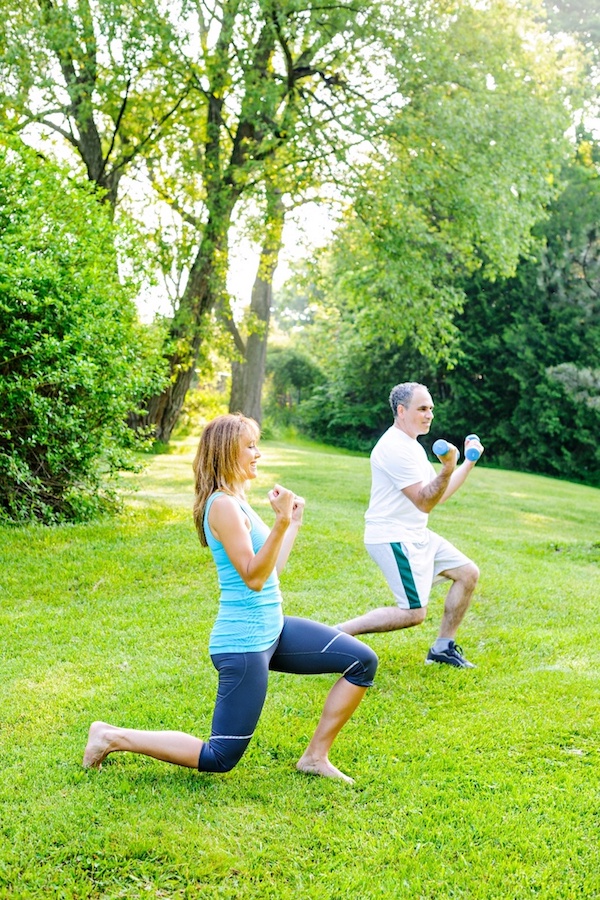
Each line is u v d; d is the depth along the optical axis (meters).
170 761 3.17
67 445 7.90
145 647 5.11
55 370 7.57
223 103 16.62
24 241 7.82
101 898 2.67
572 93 18.55
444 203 15.91
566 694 4.50
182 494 10.60
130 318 9.30
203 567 6.93
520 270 26.98
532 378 27.31
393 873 2.82
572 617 6.17
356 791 3.38
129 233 9.25
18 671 4.66
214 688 4.44
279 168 15.55
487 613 6.17
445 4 15.76
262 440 25.67
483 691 4.54
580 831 3.12
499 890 2.75
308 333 38.84
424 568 4.55
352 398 33.19
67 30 13.48
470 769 3.59
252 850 2.92
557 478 27.28
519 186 16.31
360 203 15.60
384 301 17.89
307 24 14.42
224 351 18.73
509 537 9.73
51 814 3.08
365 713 4.18
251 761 3.61
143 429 9.20
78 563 6.79
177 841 2.94
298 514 3.66
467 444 4.78
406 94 15.02
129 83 14.77
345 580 6.84
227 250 17.41
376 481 4.62
